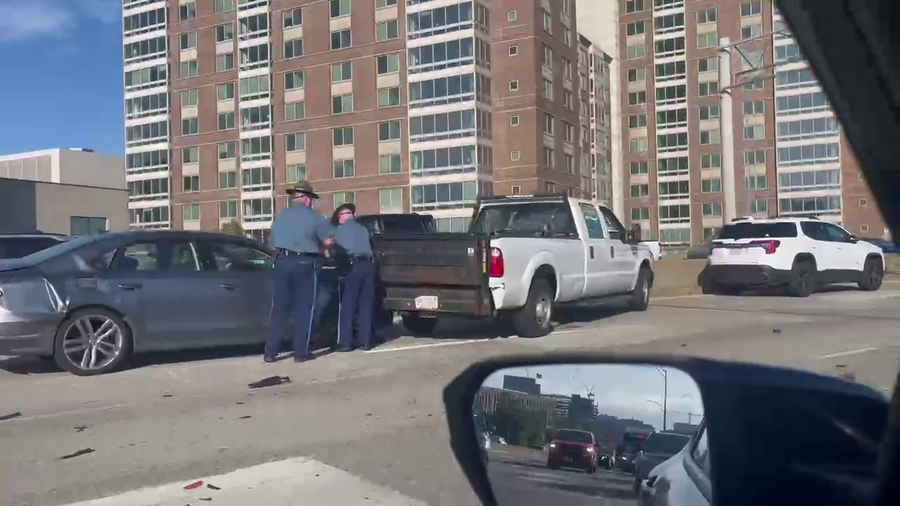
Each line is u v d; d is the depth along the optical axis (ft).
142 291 28.04
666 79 252.42
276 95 209.26
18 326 26.03
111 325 27.53
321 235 29.84
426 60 191.42
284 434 19.67
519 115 193.67
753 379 11.29
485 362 14.35
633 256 44.32
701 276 60.34
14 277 26.37
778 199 129.80
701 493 10.33
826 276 56.13
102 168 270.67
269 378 26.53
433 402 22.77
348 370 27.84
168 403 22.98
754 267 53.88
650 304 50.60
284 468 17.08
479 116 188.75
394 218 54.44
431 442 18.89
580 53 229.86
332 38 201.57
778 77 127.24
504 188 194.80
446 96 189.57
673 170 250.57
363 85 198.39
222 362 29.68
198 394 24.20
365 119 198.29
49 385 25.57
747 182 105.60
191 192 223.10
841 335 35.22
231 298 29.73
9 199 143.54
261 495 15.47
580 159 219.41
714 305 49.70
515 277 33.53
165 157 226.38
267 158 210.38
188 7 222.48
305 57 204.95
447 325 40.75
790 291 54.85
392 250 34.12
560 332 36.99
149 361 29.94
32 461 17.53
